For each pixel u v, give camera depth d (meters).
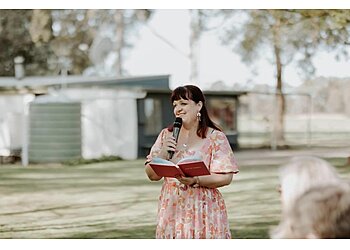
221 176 3.69
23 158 17.45
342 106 48.19
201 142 3.77
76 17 35.50
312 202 1.63
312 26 17.83
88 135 18.78
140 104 18.91
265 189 10.95
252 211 8.41
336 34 17.44
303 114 50.06
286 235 1.67
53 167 16.30
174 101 3.82
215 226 3.70
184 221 3.68
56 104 17.77
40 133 17.81
